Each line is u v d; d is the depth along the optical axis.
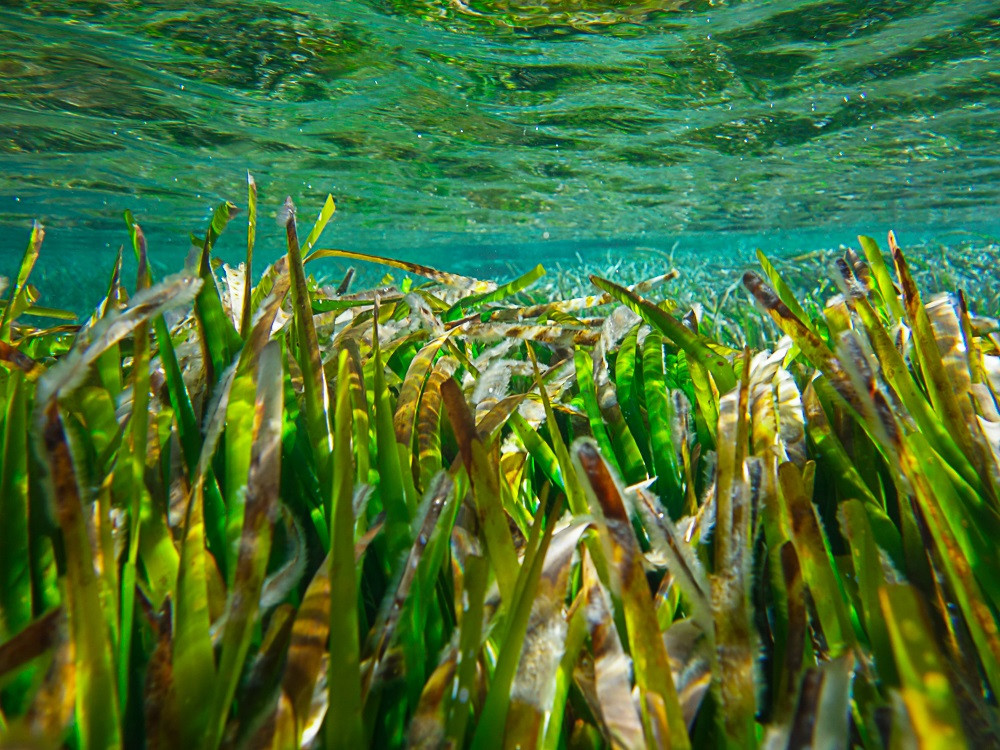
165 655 0.18
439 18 2.43
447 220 7.26
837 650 0.20
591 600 0.19
